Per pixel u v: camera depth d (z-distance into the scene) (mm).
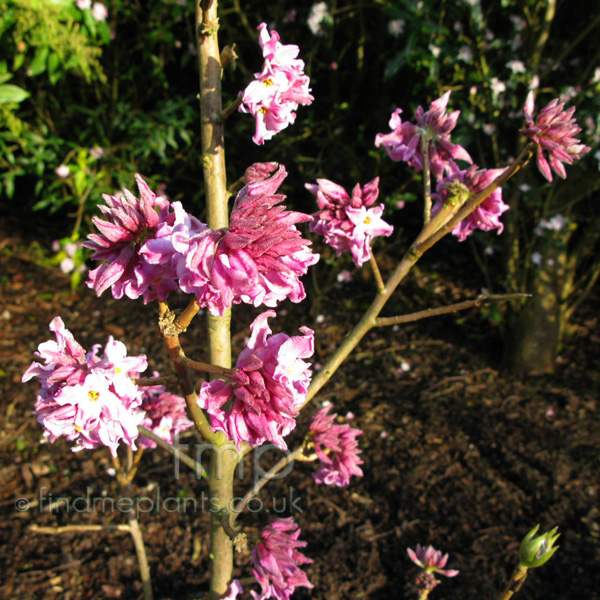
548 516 769
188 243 246
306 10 1142
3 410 911
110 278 266
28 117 1214
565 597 668
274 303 259
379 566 711
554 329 1008
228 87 1293
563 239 977
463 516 773
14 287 1163
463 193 363
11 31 772
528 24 921
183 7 1066
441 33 925
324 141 1182
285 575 360
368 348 1086
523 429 906
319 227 385
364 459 860
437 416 935
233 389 276
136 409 498
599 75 843
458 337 1115
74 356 296
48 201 1136
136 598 669
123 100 1172
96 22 861
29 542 728
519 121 977
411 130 395
